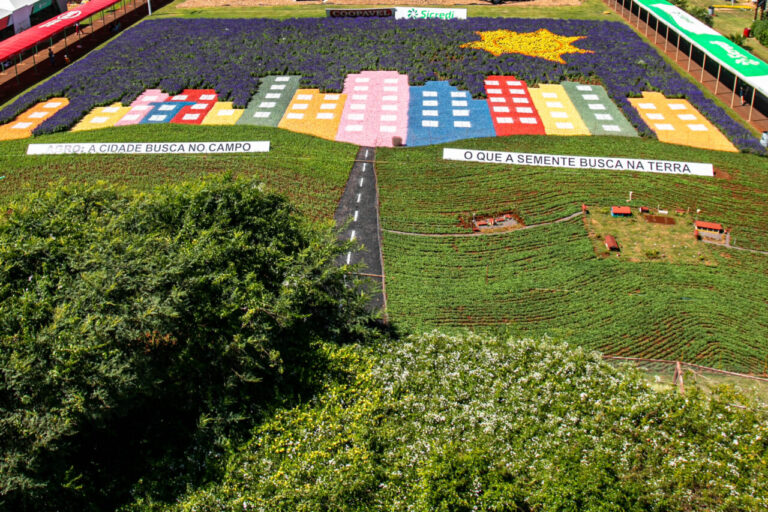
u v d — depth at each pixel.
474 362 42.97
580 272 59.78
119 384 35.66
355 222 66.25
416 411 39.72
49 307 38.22
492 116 86.00
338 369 42.22
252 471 36.72
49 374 34.72
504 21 116.19
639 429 37.31
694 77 96.25
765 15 115.88
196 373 40.44
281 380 41.22
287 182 72.06
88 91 92.19
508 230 65.69
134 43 108.75
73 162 75.38
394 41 107.94
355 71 98.50
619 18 120.00
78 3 134.25
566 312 55.31
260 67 99.19
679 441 36.41
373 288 51.00
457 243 63.81
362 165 75.88
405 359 43.47
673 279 58.91
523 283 58.62
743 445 35.78
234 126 82.94
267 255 44.28
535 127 83.12
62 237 43.12
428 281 58.81
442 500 34.19
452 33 110.62
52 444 33.72
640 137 80.75
